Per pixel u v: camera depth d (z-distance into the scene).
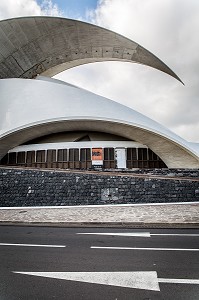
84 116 18.92
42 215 9.36
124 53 27.08
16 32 24.12
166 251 4.66
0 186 12.93
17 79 21.58
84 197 11.74
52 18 23.23
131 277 3.37
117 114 18.81
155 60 25.12
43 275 3.48
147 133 18.67
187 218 7.90
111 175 11.95
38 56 27.72
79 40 26.27
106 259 4.19
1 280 3.32
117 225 7.51
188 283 3.15
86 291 2.95
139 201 11.29
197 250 4.72
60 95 20.08
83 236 6.12
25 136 20.84
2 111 20.48
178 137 18.31
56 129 21.05
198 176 13.18
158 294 2.85
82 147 19.25
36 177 12.70
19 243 5.48
